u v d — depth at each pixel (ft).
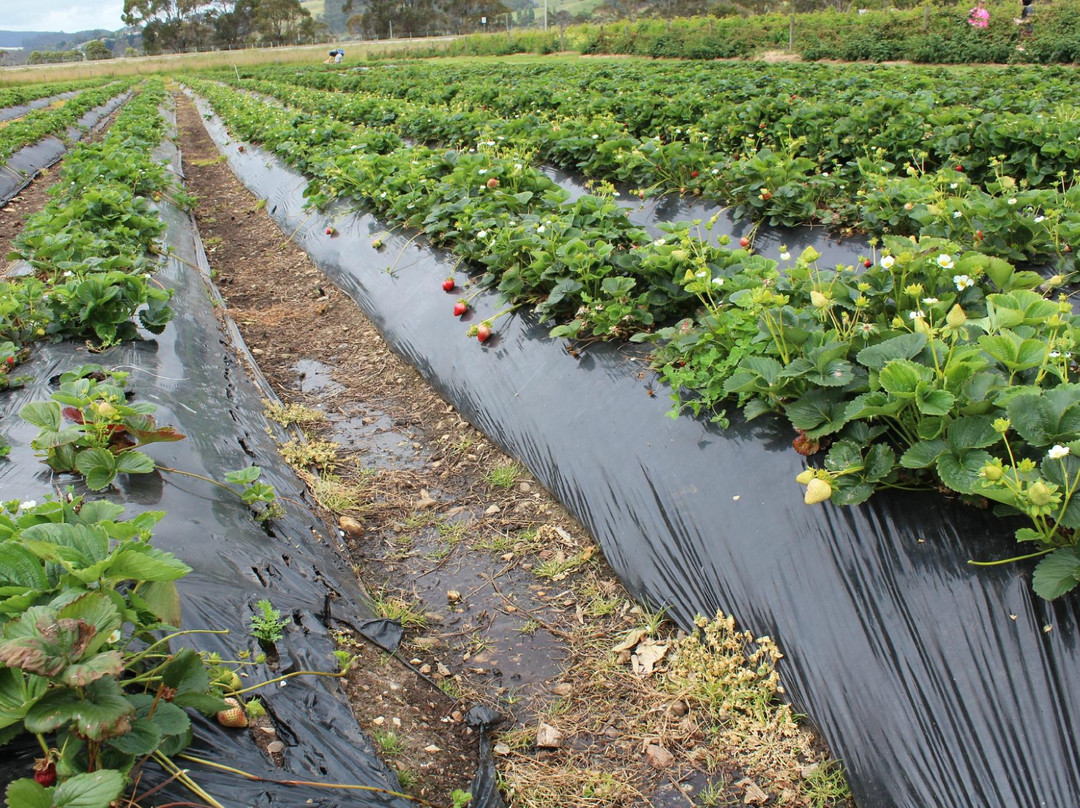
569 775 10.23
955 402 10.28
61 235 23.32
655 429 14.62
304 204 37.17
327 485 16.71
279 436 18.65
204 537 12.11
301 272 32.09
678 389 14.20
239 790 8.07
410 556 14.85
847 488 10.95
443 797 9.62
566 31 157.28
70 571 7.68
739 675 10.99
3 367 17.31
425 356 21.71
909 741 9.39
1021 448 10.20
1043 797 8.33
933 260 13.65
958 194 21.71
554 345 18.16
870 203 21.59
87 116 96.37
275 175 44.86
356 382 22.39
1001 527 10.15
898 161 28.60
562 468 15.79
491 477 16.94
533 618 13.07
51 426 12.46
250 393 20.38
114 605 7.17
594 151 32.27
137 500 12.44
